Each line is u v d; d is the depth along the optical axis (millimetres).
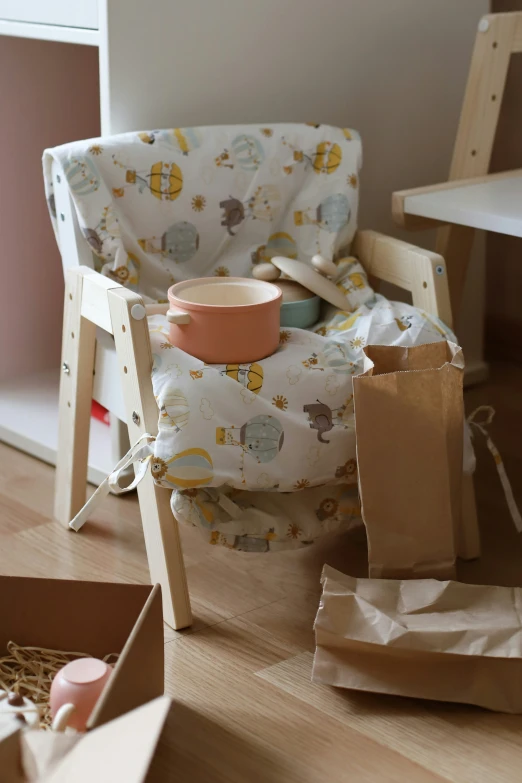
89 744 715
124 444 1468
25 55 1706
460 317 1940
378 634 1003
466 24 1790
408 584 1070
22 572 1272
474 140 1541
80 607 992
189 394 1063
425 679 1015
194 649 1115
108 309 1141
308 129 1412
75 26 1355
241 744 958
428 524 1085
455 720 998
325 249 1395
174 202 1317
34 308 1858
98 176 1251
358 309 1285
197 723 988
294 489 1115
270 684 1053
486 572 1268
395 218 1394
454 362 1099
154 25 1343
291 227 1414
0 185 1741
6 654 1014
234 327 1104
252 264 1391
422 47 1723
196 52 1401
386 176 1748
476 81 1512
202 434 1063
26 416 1697
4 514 1437
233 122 1482
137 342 1076
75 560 1309
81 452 1359
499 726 990
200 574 1276
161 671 949
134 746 714
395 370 1164
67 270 1274
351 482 1154
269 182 1384
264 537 1148
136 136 1295
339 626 1018
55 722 795
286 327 1233
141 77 1353
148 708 746
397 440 1059
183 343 1120
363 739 969
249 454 1084
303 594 1232
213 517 1131
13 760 737
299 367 1132
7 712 842
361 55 1630
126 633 995
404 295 1877
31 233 1811
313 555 1327
